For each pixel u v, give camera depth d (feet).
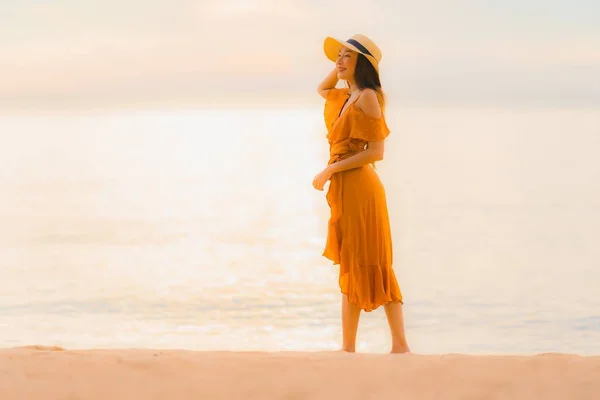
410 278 103.71
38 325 70.64
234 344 62.54
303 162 361.30
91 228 162.40
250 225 169.58
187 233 155.02
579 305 80.74
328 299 81.41
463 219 173.27
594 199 204.13
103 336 65.77
